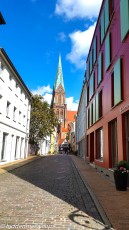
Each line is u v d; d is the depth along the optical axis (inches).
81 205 295.6
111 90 561.0
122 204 297.4
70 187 425.7
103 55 677.3
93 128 868.0
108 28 607.8
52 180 504.4
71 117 5007.4
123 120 461.4
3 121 839.1
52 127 1642.5
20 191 371.2
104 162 627.2
